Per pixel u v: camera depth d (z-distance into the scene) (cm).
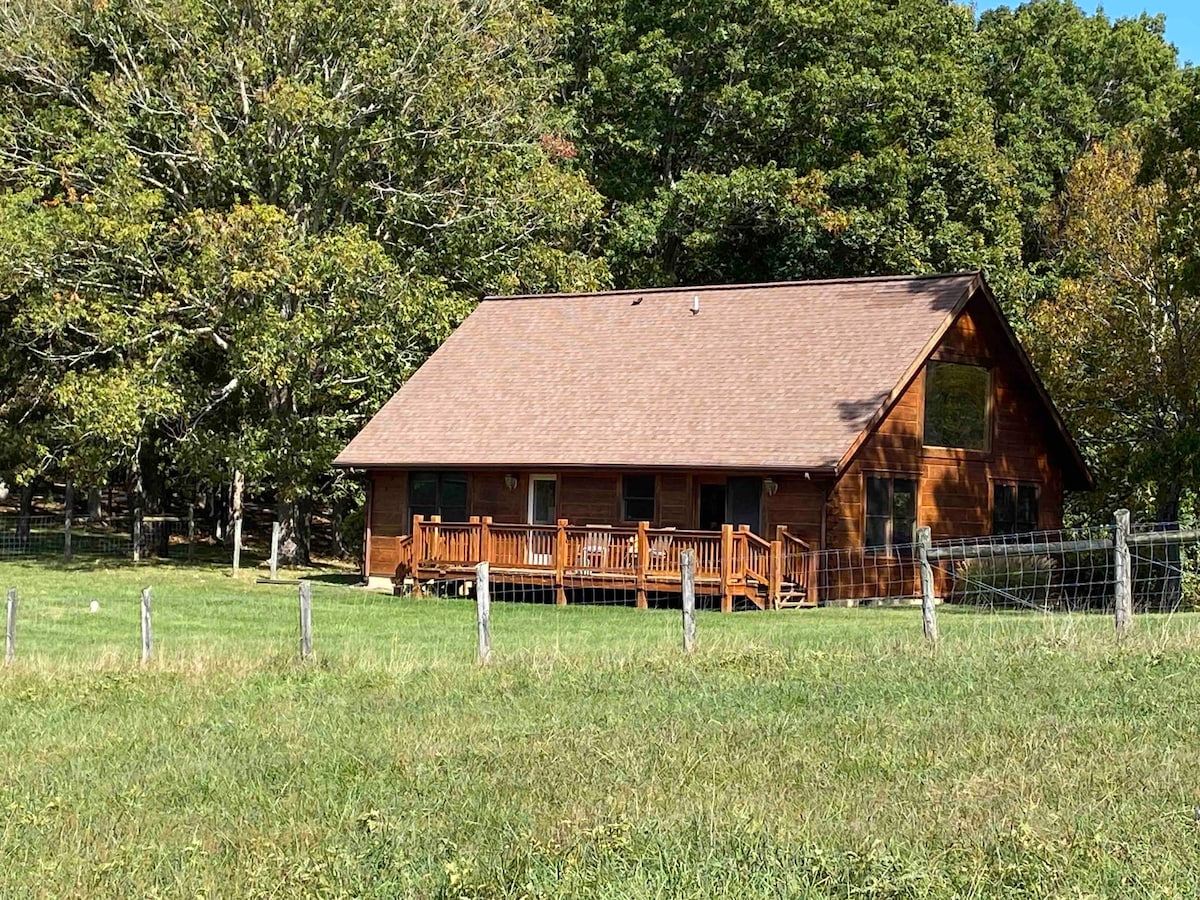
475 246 4312
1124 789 1024
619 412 3306
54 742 1413
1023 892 821
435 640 2273
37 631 2489
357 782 1170
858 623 2394
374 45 4103
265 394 4319
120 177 3931
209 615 2772
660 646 1923
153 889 898
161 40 4097
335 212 4334
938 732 1244
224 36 4119
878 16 5047
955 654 1684
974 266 4591
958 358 3272
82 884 922
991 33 6003
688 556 1872
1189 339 3600
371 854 959
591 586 3017
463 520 3444
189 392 4119
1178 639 1703
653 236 4888
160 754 1329
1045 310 3916
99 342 4031
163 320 3991
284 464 4000
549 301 3875
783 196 4734
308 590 1942
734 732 1287
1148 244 3656
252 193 4044
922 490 3191
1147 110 5888
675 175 5359
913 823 958
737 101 4925
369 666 1842
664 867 891
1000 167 4875
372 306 3938
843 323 3312
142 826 1064
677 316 3606
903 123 4862
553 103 5266
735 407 3161
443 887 884
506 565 3170
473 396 3594
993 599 2919
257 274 3766
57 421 4256
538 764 1196
